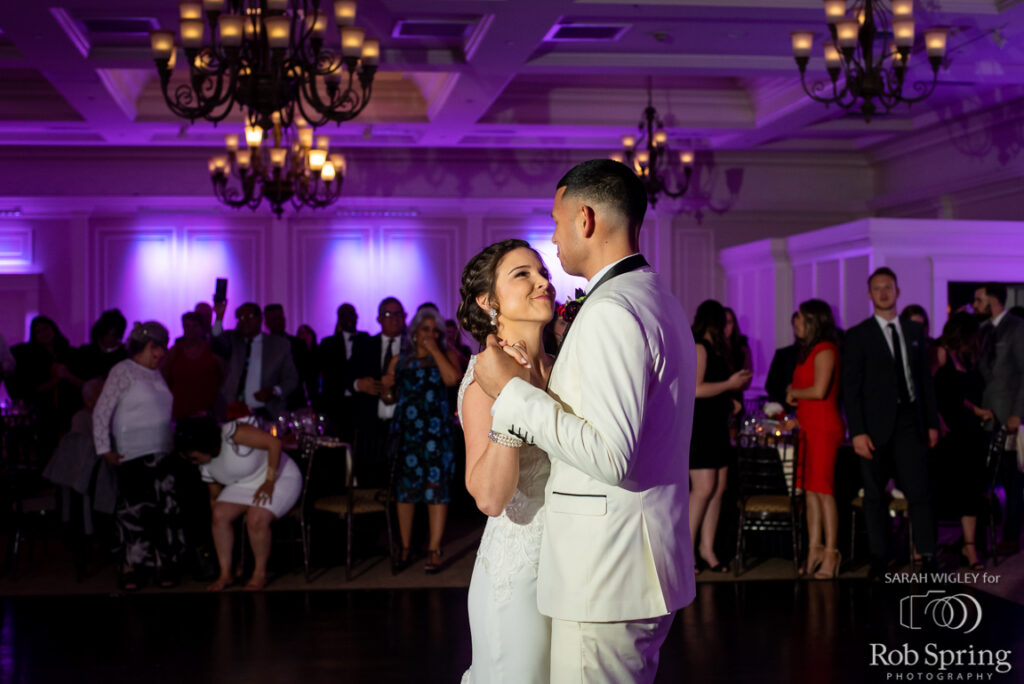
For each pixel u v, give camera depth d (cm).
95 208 1120
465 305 223
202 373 675
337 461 616
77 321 1121
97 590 543
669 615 202
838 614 474
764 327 1070
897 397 525
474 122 934
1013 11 635
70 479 566
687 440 205
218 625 466
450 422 580
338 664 405
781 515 605
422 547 646
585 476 195
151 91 911
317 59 538
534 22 639
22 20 630
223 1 502
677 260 1196
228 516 541
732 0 630
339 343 830
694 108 968
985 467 571
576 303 219
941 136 1018
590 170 203
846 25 557
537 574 213
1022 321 608
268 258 1152
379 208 1152
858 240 864
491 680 215
